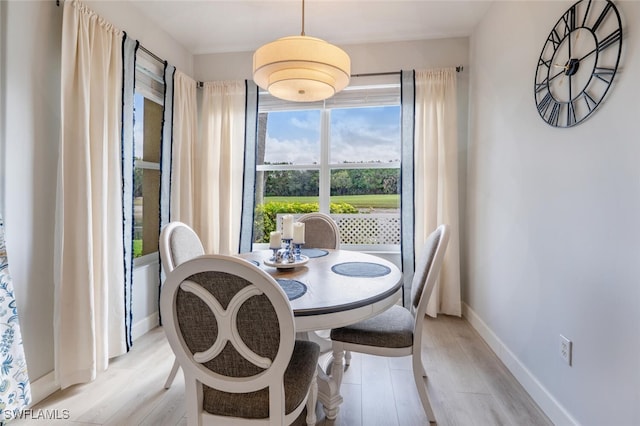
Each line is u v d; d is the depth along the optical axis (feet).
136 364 6.97
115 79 7.00
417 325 5.12
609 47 4.08
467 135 9.68
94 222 6.44
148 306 8.80
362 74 10.00
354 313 4.20
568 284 4.88
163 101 9.05
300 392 3.68
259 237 11.09
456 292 9.44
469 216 9.41
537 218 5.76
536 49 5.82
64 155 5.86
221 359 3.39
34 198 5.65
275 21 8.87
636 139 3.68
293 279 5.18
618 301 3.94
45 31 5.81
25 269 5.52
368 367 6.85
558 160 5.14
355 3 8.02
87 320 6.09
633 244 3.72
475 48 9.09
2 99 5.18
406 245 9.76
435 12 8.39
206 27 9.18
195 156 10.45
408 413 5.40
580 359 4.61
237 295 3.10
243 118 10.43
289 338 3.15
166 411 5.44
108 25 6.80
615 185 3.98
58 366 5.88
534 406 5.60
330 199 10.85
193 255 6.19
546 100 5.46
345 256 7.02
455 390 6.03
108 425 5.10
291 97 6.98
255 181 10.44
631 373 3.75
